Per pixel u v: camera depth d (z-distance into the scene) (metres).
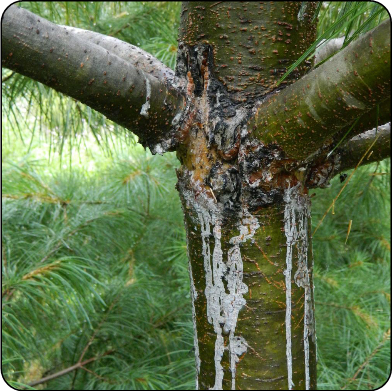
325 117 0.82
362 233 1.95
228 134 0.88
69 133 1.58
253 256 0.89
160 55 1.41
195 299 0.92
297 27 0.88
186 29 0.89
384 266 1.90
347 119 0.82
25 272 1.16
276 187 0.89
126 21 1.55
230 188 0.89
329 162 0.93
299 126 0.84
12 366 1.31
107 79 0.84
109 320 1.45
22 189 1.45
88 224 1.37
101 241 1.50
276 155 0.87
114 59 0.85
